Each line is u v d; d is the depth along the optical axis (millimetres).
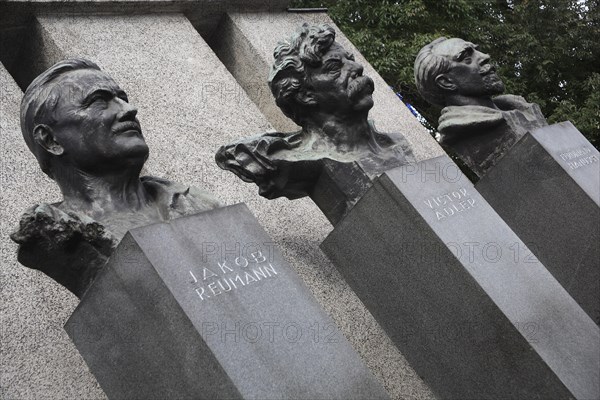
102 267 4391
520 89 13844
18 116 6523
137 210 4809
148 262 4055
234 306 4094
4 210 5777
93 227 4375
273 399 3916
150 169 6668
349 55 5996
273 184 5793
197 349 3928
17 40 7641
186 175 6754
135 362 4102
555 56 14203
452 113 6910
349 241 5258
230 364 3898
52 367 5035
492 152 6852
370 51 12773
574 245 6238
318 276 6273
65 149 4766
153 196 4949
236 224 4414
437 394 4996
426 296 4984
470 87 6918
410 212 5035
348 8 13406
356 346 5934
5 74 6848
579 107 14031
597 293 6117
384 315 5168
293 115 6055
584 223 6207
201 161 6922
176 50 7879
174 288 4016
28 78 7895
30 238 4254
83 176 4789
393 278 5109
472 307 4828
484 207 5230
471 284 4824
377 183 5148
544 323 4766
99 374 4219
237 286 4176
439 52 7035
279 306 4223
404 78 12711
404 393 5812
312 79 5898
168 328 4000
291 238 6527
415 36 12938
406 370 5930
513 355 4684
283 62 5918
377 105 8453
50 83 4875
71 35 7559
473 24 13930
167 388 4004
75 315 4285
